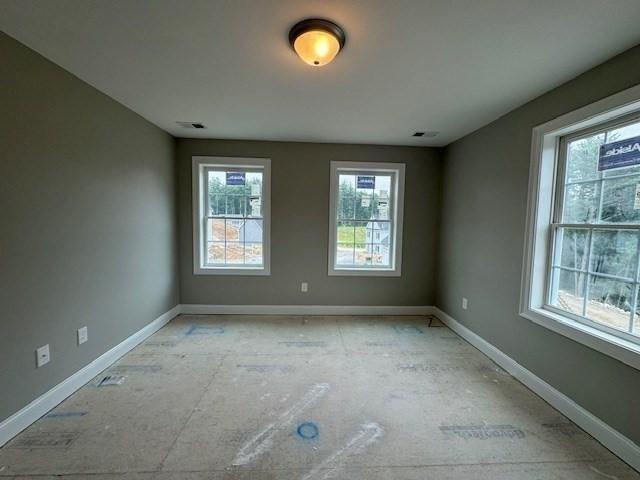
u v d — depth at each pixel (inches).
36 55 70.6
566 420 75.3
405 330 134.8
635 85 63.0
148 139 119.4
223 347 114.0
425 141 141.6
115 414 74.3
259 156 146.0
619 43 62.7
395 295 156.2
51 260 75.7
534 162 90.2
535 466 60.9
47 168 74.3
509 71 75.8
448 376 96.0
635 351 61.2
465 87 85.0
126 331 108.0
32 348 70.6
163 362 101.6
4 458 60.3
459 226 133.4
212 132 133.3
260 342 119.0
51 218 75.7
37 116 71.3
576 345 74.7
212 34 62.9
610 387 66.4
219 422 72.1
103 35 63.6
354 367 100.6
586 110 73.7
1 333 63.7
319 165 148.4
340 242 155.3
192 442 65.4
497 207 107.6
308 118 112.8
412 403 81.1
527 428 72.1
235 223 151.7
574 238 82.0
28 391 69.6
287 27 60.3
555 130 83.4
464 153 130.6
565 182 85.4
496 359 106.0
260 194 150.7
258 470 58.6
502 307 103.6
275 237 150.0
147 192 119.7
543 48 65.7
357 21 57.8
